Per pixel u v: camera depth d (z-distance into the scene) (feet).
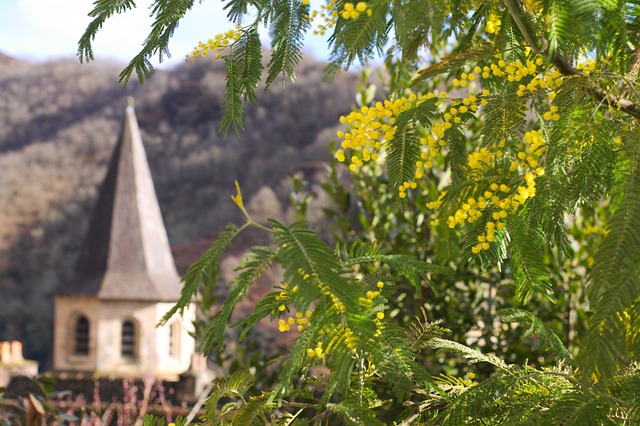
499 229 4.61
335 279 3.38
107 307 98.58
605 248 3.51
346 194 15.55
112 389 90.99
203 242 198.59
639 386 4.06
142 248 103.30
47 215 201.05
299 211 15.07
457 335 14.07
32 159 212.23
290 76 4.76
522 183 4.38
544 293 4.53
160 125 219.00
